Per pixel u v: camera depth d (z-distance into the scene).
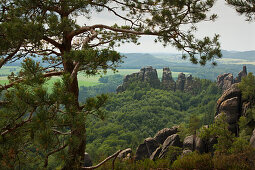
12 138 3.91
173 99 148.38
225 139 23.59
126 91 154.50
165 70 172.12
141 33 7.40
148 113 123.75
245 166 8.12
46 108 3.68
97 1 7.62
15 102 3.66
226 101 39.00
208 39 6.92
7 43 5.49
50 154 4.07
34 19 6.38
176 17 7.08
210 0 6.71
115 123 115.50
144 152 37.09
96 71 6.52
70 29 6.44
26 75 4.24
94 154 73.56
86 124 4.26
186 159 9.07
